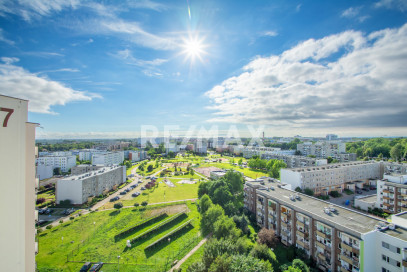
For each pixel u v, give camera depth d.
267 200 56.38
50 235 55.06
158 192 95.81
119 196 90.75
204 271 35.56
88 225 61.06
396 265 31.50
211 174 119.81
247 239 51.97
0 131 14.38
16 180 15.29
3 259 14.83
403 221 37.12
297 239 46.22
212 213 57.41
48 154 158.25
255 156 167.25
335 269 38.12
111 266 42.12
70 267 41.78
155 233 56.03
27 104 15.95
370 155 160.25
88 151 178.12
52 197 87.19
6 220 14.89
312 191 82.62
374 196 78.94
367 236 33.75
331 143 165.50
